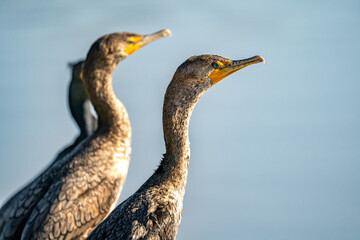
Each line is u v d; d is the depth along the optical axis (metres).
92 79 12.73
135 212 8.54
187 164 9.38
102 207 11.68
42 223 10.88
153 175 9.27
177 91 9.40
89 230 11.43
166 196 8.89
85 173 11.63
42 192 11.34
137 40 13.28
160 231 8.46
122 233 8.26
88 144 12.16
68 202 11.19
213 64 9.59
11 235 10.93
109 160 12.08
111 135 12.41
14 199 12.01
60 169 11.64
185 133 9.38
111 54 12.80
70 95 14.77
